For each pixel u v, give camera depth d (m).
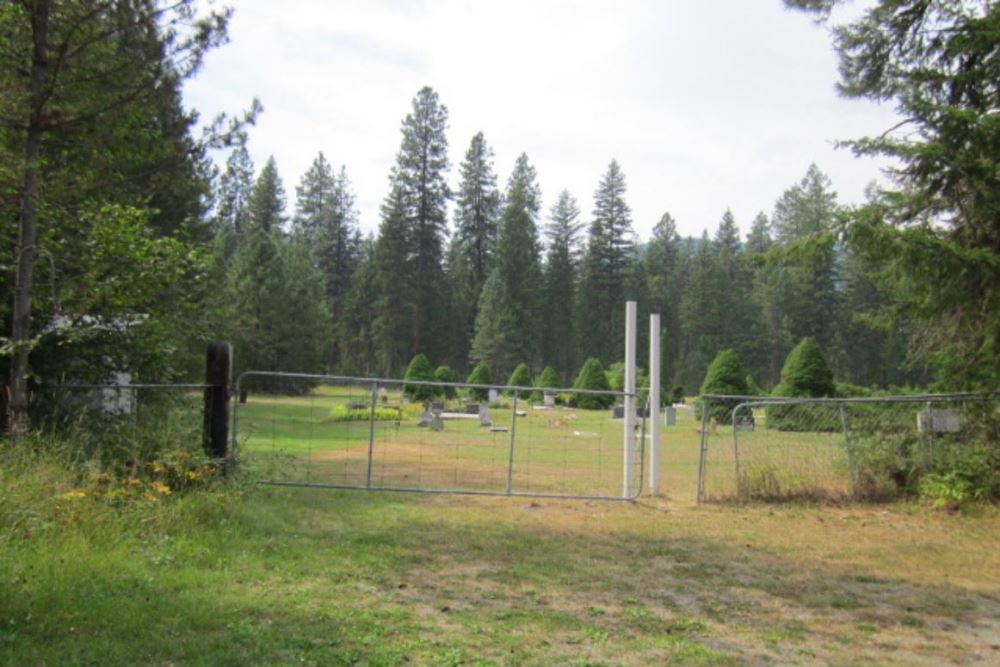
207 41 8.09
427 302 61.59
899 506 9.35
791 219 68.69
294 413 25.62
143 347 8.70
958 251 8.34
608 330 68.81
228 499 6.99
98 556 5.18
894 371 59.78
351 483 10.62
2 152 7.39
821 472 9.84
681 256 81.81
